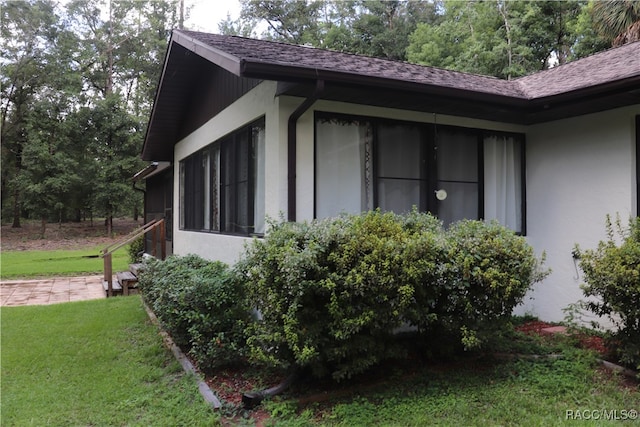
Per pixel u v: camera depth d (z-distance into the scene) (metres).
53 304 8.00
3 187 25.25
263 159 5.26
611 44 14.53
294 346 3.26
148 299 6.47
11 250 19.50
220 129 6.71
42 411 3.44
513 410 3.13
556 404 3.22
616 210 5.01
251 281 3.78
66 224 27.47
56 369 4.45
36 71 23.11
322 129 4.91
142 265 7.21
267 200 4.89
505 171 6.05
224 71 6.58
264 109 5.05
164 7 28.33
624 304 3.67
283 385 3.61
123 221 29.53
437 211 5.50
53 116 22.55
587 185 5.34
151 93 27.36
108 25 26.91
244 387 3.78
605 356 4.07
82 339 5.55
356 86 4.27
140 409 3.45
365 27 27.05
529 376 3.72
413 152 5.41
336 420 3.11
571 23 17.08
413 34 22.95
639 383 3.56
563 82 5.75
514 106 5.09
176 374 4.23
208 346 4.11
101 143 23.39
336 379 3.51
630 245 3.75
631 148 4.90
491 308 3.84
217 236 6.70
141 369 4.37
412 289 3.41
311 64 4.16
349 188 5.01
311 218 4.73
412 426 2.99
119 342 5.39
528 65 17.22
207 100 7.39
